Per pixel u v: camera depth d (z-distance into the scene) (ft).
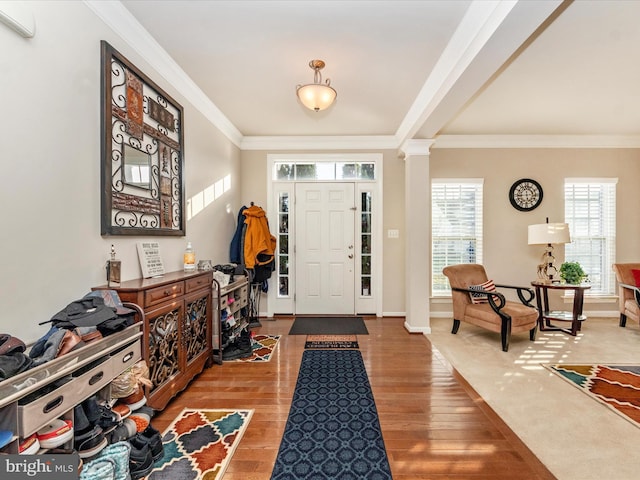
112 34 6.41
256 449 5.70
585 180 14.93
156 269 7.52
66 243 5.30
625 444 5.87
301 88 8.43
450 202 15.14
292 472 5.15
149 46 7.48
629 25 6.99
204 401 7.38
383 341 11.73
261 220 13.48
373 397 7.59
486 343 11.51
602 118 12.71
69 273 5.35
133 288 5.70
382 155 15.10
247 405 7.21
